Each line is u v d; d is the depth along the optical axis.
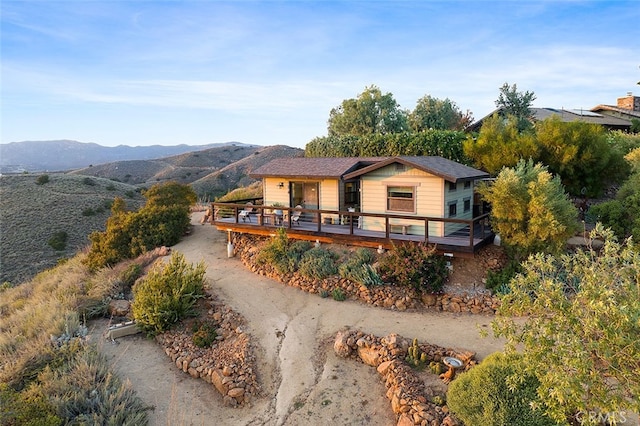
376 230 16.91
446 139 25.41
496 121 28.41
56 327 13.17
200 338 12.73
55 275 21.83
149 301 13.95
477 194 18.97
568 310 5.71
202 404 10.34
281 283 16.08
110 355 12.59
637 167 19.66
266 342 12.24
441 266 14.02
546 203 12.88
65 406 9.27
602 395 5.32
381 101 41.50
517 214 13.41
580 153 19.27
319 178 18.00
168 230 21.98
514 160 20.02
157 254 20.25
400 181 16.08
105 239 21.77
